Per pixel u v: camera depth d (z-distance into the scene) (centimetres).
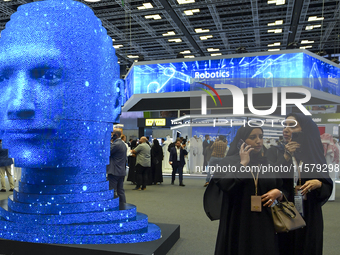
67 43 298
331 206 627
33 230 306
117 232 317
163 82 1055
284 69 870
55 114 293
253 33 1744
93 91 315
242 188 201
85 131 311
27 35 295
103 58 330
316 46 1992
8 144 305
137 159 871
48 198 321
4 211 334
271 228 195
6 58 297
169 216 527
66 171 330
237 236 204
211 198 219
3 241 308
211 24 1598
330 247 369
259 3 1327
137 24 1620
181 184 959
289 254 223
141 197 733
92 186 338
